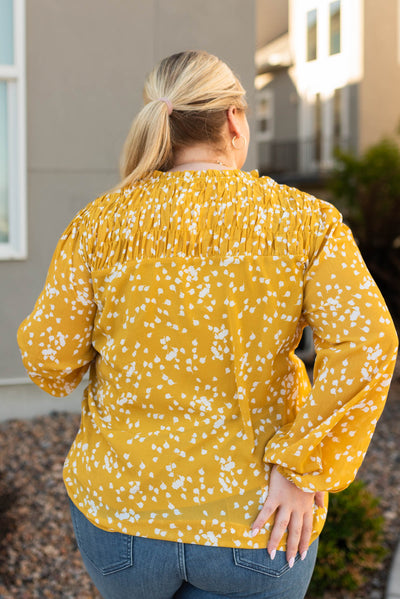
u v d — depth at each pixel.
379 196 10.34
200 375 1.24
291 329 1.23
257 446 1.23
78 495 1.34
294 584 1.27
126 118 4.79
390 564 3.05
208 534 1.21
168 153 1.33
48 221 4.73
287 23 18.89
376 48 16.61
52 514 3.26
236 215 1.24
